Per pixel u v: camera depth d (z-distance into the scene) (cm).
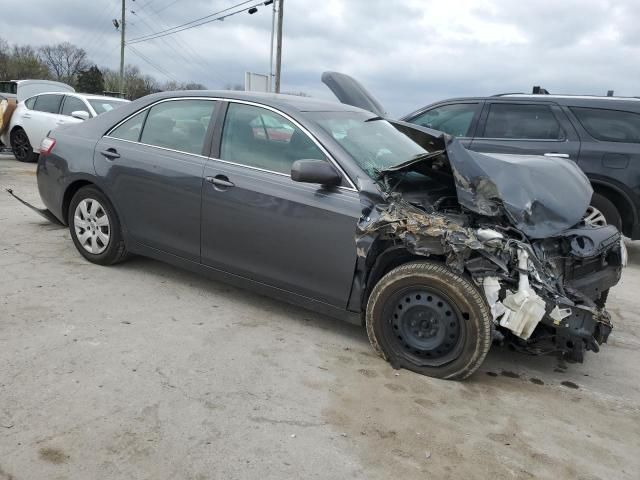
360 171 363
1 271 468
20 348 337
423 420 294
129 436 262
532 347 338
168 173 430
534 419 305
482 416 303
